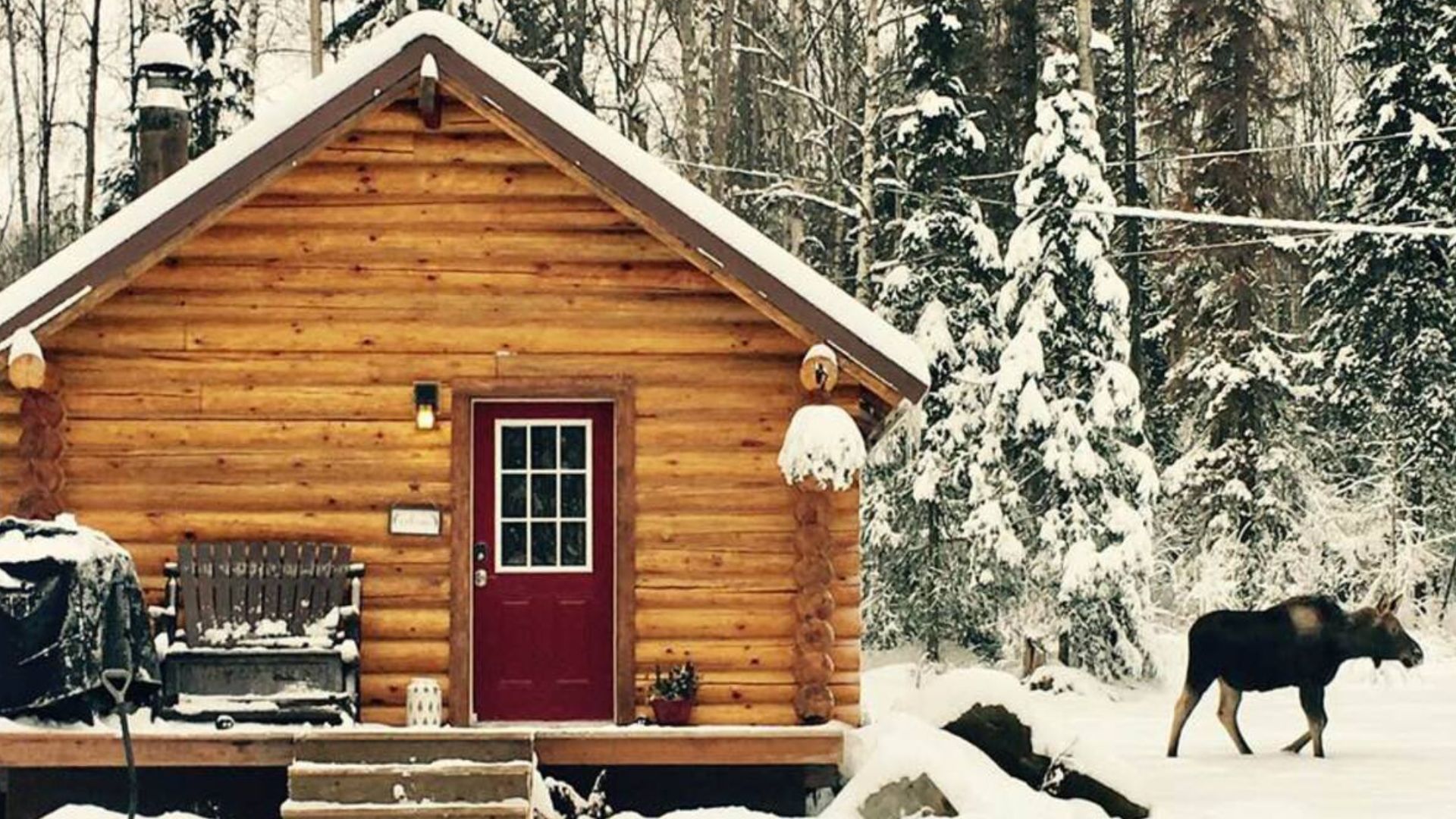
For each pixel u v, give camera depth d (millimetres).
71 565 11117
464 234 12680
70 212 41438
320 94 12133
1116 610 25578
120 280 12023
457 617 12375
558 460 12734
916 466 27219
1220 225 29109
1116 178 33625
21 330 11805
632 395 12562
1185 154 31062
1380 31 31109
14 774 11656
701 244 12102
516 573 12602
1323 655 15656
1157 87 34406
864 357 12047
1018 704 12359
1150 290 34438
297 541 12406
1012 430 26391
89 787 11758
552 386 12555
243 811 11836
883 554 27766
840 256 33531
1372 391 31047
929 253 27469
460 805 10781
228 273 12602
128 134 35406
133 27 39656
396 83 12219
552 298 12641
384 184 12680
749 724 12336
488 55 12219
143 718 11594
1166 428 32594
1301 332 36844
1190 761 15398
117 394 12477
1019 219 29328
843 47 37031
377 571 12430
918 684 25469
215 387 12523
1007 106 30969
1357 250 30953
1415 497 30734
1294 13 41062
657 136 39531
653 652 12391
